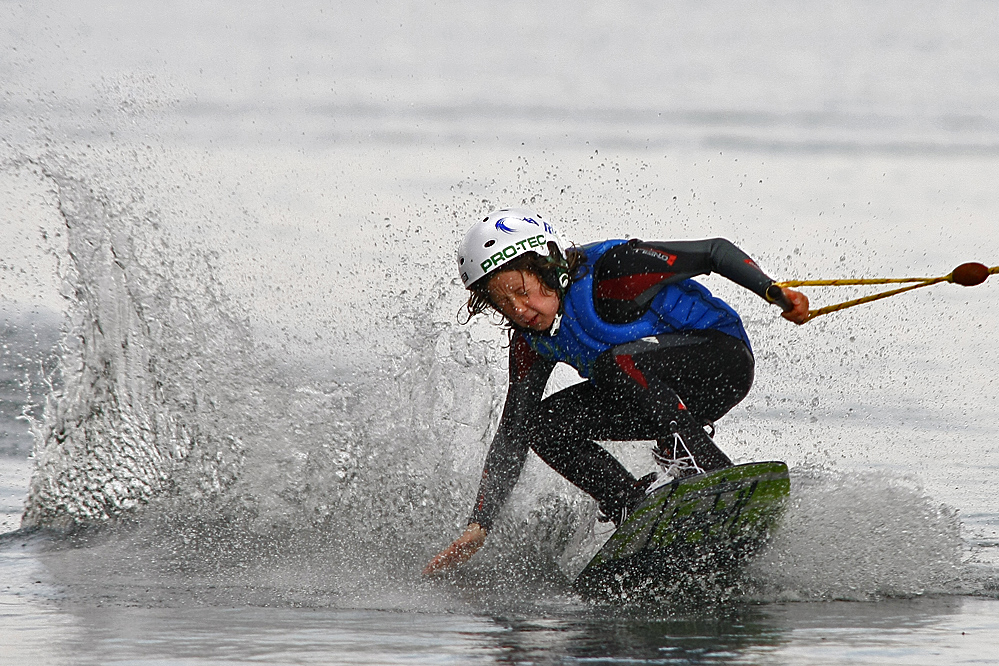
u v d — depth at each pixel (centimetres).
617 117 11644
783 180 7019
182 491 1709
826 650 1036
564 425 1480
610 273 1423
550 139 9325
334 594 1302
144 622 1138
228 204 5172
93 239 1989
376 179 6594
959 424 2362
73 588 1320
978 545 1571
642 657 1003
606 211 5178
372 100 13575
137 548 1529
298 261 3694
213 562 1464
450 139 9312
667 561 1337
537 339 1452
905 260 4309
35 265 3644
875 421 2373
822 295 3662
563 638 1080
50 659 981
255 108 12150
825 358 2903
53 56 12962
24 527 1650
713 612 1217
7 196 4909
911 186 6806
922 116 11938
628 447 1734
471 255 1401
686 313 1473
